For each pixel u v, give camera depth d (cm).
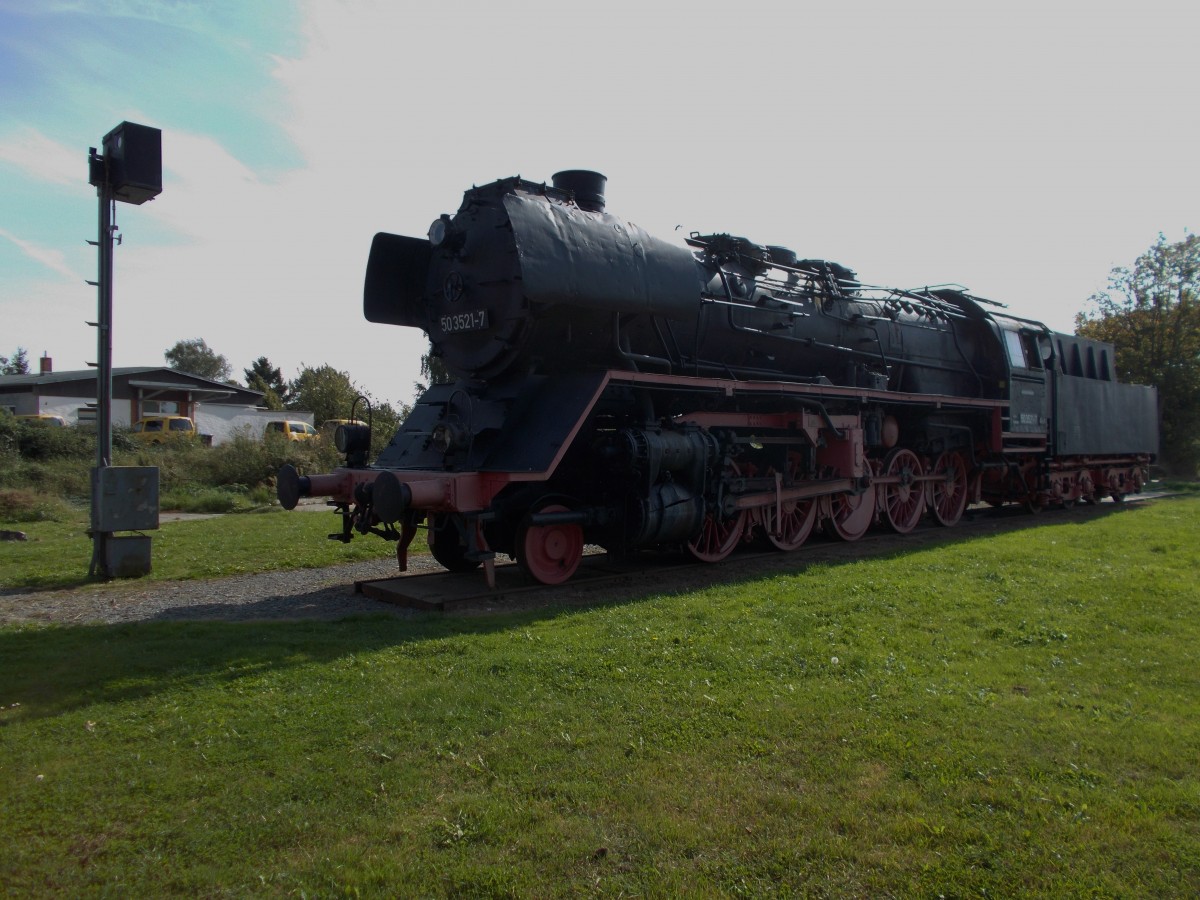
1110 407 1894
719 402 1000
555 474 892
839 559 1024
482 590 818
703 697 474
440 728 434
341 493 864
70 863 312
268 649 586
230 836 330
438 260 928
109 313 988
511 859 312
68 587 930
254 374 7169
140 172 956
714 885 294
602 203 908
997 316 1551
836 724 435
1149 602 712
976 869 304
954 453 1460
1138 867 307
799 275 1157
